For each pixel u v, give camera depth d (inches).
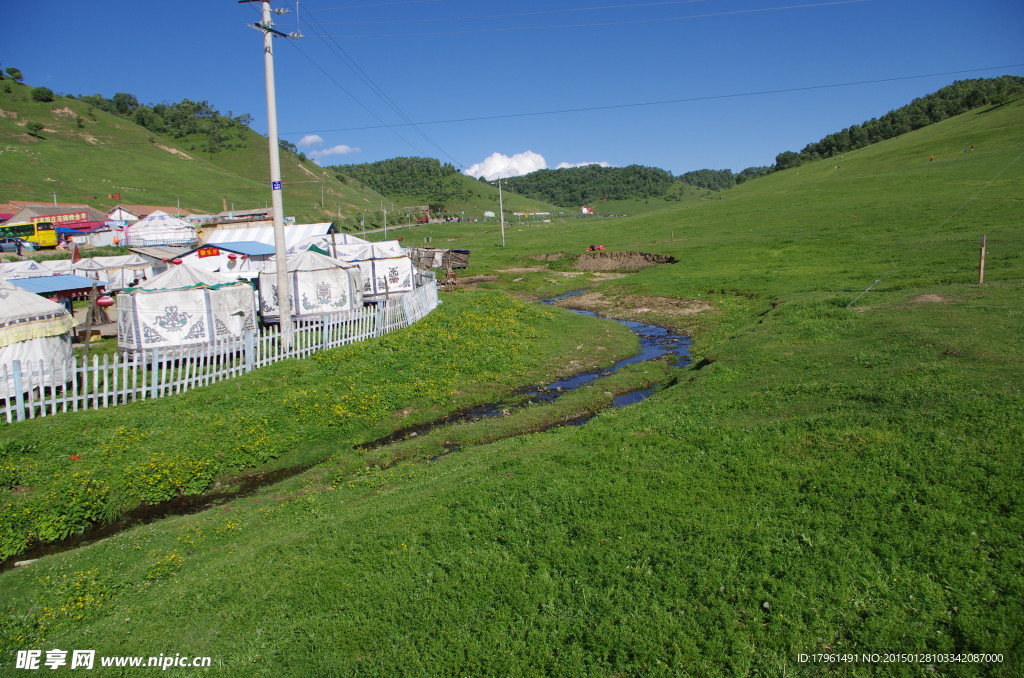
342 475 554.6
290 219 2492.6
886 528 311.1
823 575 288.2
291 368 797.2
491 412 739.4
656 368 891.4
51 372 643.5
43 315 690.8
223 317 888.3
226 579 359.6
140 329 828.0
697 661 254.4
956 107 5816.9
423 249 2556.6
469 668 269.3
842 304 995.3
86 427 592.7
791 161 7377.0
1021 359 534.6
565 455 467.8
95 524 490.0
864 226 2217.0
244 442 603.2
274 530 431.5
